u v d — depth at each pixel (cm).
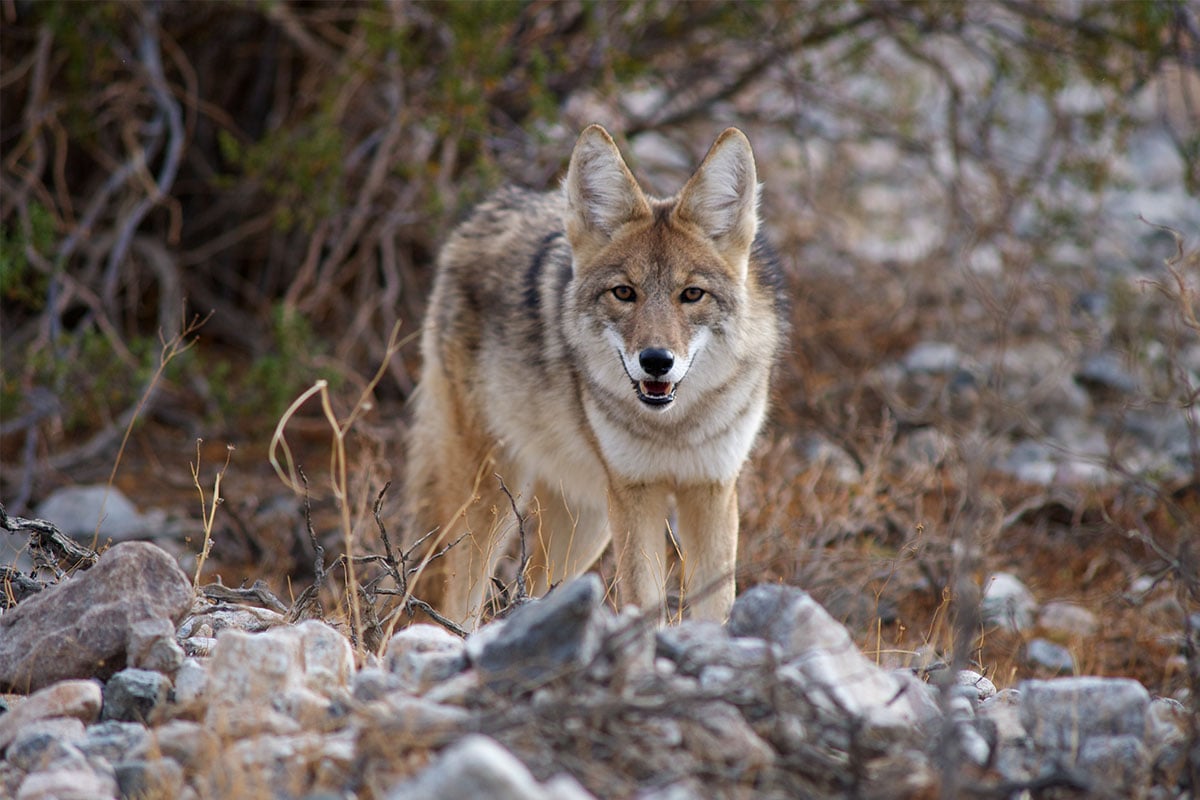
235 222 1836
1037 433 1227
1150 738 587
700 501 920
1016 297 1411
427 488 1101
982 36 1836
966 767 544
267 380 1466
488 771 432
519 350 1016
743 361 910
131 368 1435
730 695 530
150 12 1592
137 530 1284
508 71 1662
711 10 1741
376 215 1745
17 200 1527
